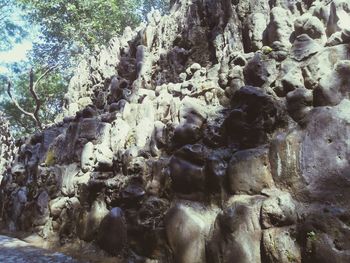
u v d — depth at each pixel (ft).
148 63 17.63
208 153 10.92
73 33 47.52
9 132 35.63
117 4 50.06
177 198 11.30
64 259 14.01
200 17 15.57
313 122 8.79
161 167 12.25
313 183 8.35
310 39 10.21
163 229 11.27
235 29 13.23
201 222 10.27
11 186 22.38
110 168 14.76
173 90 14.43
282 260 8.28
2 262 13.87
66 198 17.11
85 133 17.83
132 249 12.35
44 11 48.37
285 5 11.96
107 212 13.96
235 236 9.16
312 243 7.86
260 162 9.55
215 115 11.67
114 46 22.41
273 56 10.82
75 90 25.03
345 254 7.40
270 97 9.95
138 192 12.53
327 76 9.08
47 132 21.68
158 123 13.25
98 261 13.07
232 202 9.80
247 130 10.18
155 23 19.06
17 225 20.43
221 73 12.41
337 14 9.89
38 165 20.48
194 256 10.12
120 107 17.43
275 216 8.54
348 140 8.09
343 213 7.65
